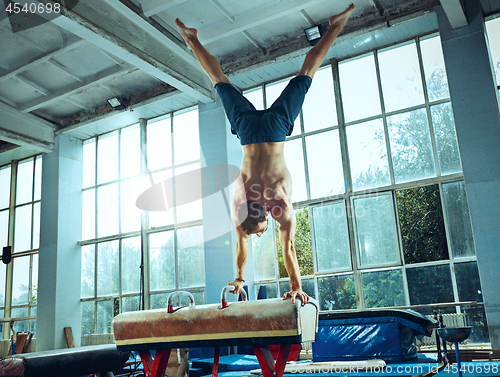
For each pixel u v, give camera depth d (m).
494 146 6.89
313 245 8.77
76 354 4.52
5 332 12.38
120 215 11.33
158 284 10.27
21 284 12.39
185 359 4.06
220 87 3.36
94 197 11.93
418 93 8.29
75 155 12.17
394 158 8.33
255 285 9.20
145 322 3.62
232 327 3.28
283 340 3.11
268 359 3.54
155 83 10.33
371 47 8.73
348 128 8.84
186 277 9.88
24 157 13.24
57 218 11.36
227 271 8.63
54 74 9.73
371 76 8.76
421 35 8.36
